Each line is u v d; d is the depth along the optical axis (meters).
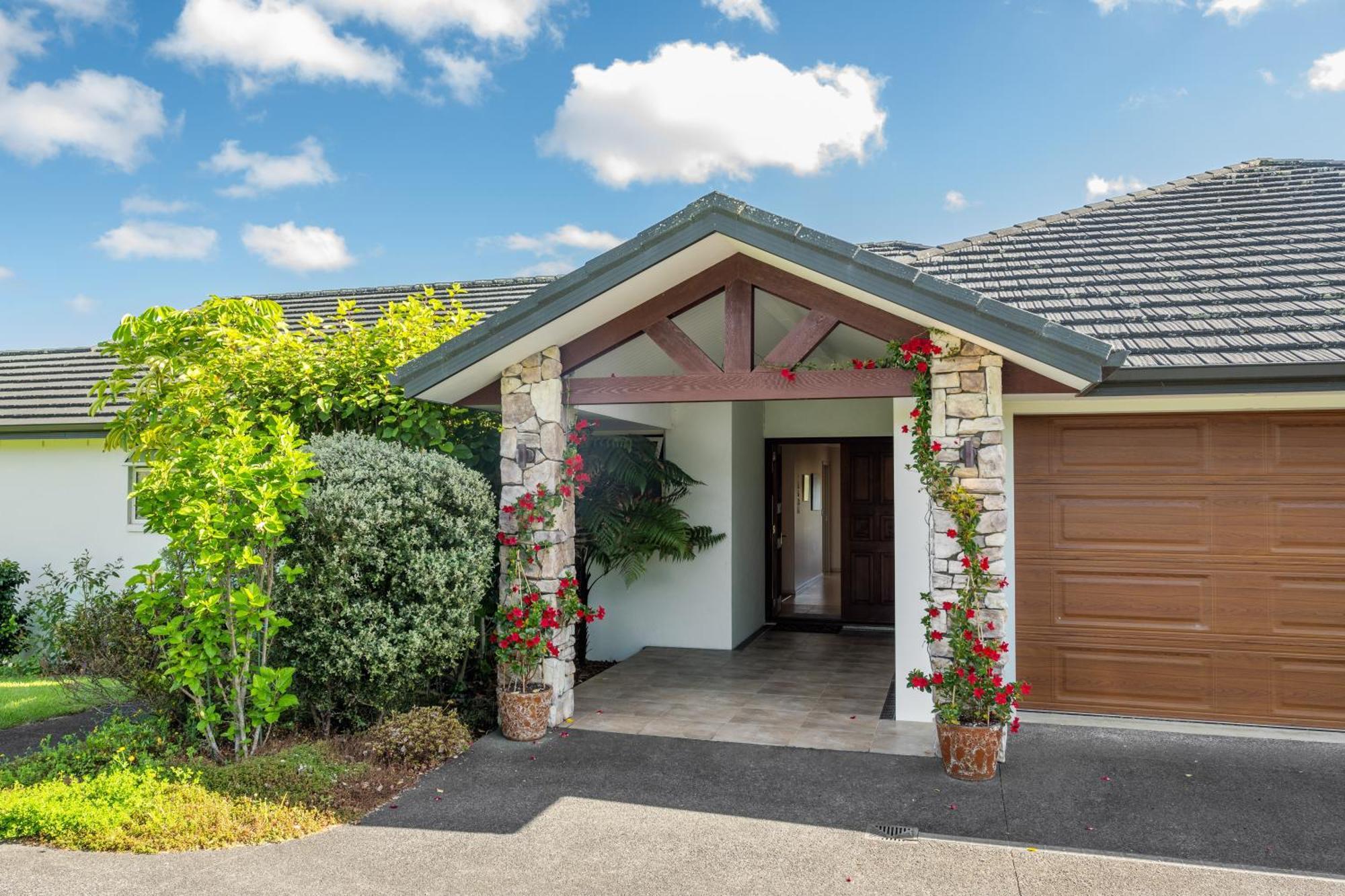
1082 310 7.77
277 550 6.60
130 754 6.07
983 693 5.95
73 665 7.62
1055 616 7.40
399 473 6.60
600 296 6.42
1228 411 7.09
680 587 10.65
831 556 18.00
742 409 11.11
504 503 7.20
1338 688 6.88
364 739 6.40
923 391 6.27
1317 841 4.91
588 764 6.25
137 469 11.29
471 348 6.72
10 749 6.81
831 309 6.60
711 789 5.76
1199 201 10.93
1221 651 7.10
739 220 6.07
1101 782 5.81
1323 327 6.88
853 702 7.95
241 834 4.98
